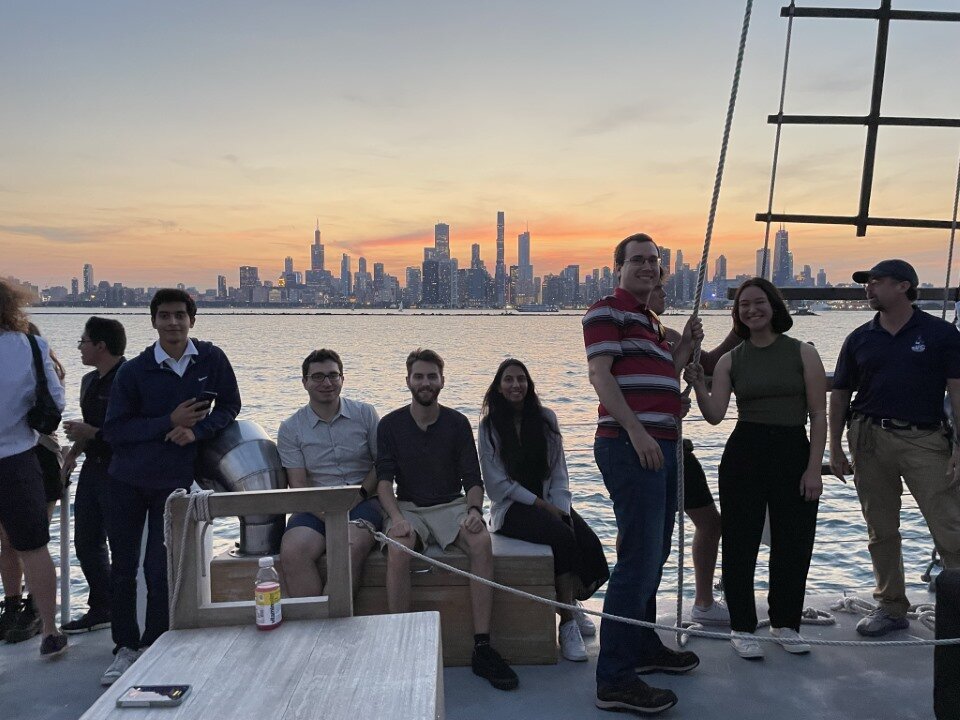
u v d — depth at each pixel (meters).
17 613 3.89
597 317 3.02
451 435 3.73
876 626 3.77
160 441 3.46
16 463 3.54
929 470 3.54
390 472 3.66
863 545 7.67
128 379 3.52
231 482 3.70
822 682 3.30
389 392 30.17
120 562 3.44
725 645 3.70
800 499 3.48
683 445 3.85
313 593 3.37
